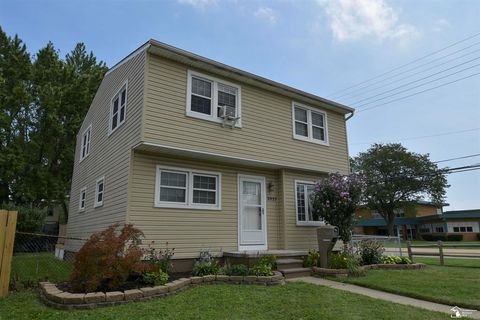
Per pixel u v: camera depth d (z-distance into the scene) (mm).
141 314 5285
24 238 16719
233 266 8531
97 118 14039
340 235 11359
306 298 6461
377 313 5547
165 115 9344
